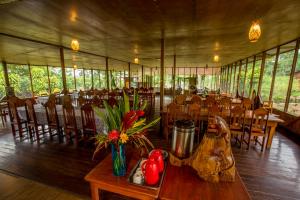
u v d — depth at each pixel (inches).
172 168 49.8
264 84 229.8
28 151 112.9
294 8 92.9
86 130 119.0
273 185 77.8
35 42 170.9
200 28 132.1
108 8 94.3
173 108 123.5
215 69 550.3
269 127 116.4
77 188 74.6
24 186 75.5
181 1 86.0
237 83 344.5
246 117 116.7
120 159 46.4
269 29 131.7
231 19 112.0
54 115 123.7
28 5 89.0
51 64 380.2
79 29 134.6
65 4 88.8
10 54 235.1
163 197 38.2
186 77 530.9
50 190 73.1
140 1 86.3
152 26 128.1
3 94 364.5
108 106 47.3
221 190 40.3
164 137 139.1
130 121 43.1
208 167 42.7
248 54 257.9
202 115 125.5
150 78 592.1
